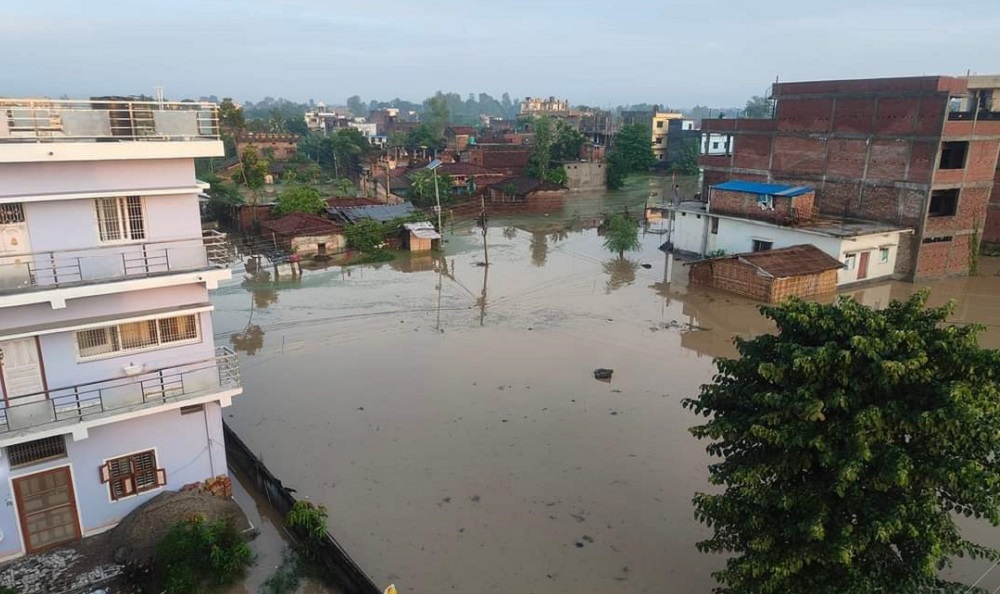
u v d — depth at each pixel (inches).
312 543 653.9
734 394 528.7
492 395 1042.7
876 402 459.5
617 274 1809.8
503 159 3501.5
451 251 2123.5
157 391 668.1
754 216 1801.2
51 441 638.5
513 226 2568.9
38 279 606.9
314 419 962.7
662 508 753.6
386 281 1743.4
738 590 491.2
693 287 1672.0
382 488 787.4
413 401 1022.4
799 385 486.3
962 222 1748.3
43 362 629.0
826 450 451.8
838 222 1776.6
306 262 1943.9
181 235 673.6
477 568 652.1
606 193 3459.6
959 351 452.8
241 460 821.9
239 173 3029.0
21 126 595.2
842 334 489.1
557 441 900.0
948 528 450.3
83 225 627.2
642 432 926.4
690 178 3986.2
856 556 452.1
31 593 593.6
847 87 1779.0
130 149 602.9
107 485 676.7
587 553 676.7
